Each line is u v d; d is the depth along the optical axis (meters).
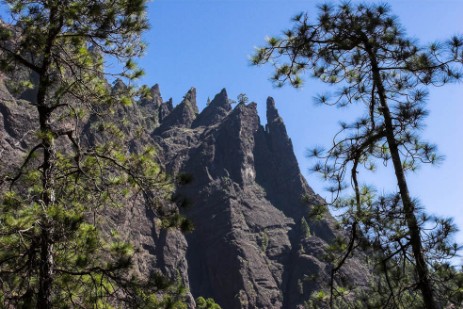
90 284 10.45
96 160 12.13
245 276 133.38
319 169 10.96
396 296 9.01
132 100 12.96
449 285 8.59
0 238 9.21
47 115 11.58
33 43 11.52
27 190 10.86
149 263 127.62
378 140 11.07
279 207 170.12
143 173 12.10
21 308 9.27
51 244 9.80
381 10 10.68
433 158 10.30
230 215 150.38
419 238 8.90
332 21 10.84
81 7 11.52
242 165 175.62
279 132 196.38
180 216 11.34
